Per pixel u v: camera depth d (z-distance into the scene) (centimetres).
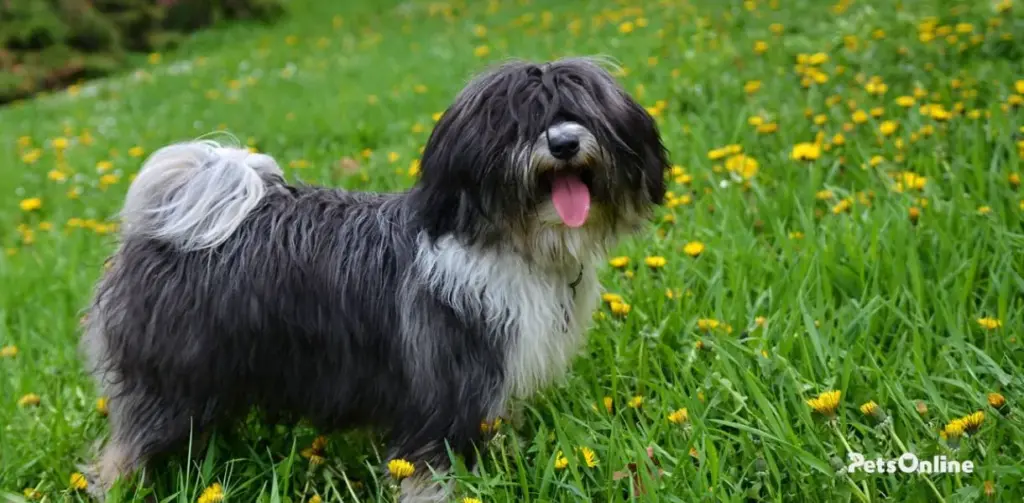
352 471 344
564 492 300
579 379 356
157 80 1201
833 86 628
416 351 308
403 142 698
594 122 292
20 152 865
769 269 404
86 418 374
